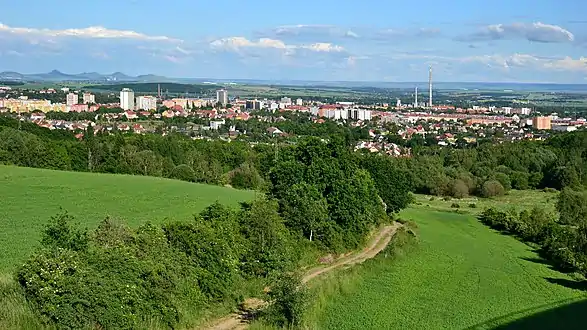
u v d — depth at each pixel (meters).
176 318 29.23
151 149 114.00
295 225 48.00
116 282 27.30
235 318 32.09
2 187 66.50
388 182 72.06
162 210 57.69
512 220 75.25
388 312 36.69
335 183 54.53
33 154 96.12
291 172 53.62
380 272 47.06
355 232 55.03
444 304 39.66
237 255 37.28
